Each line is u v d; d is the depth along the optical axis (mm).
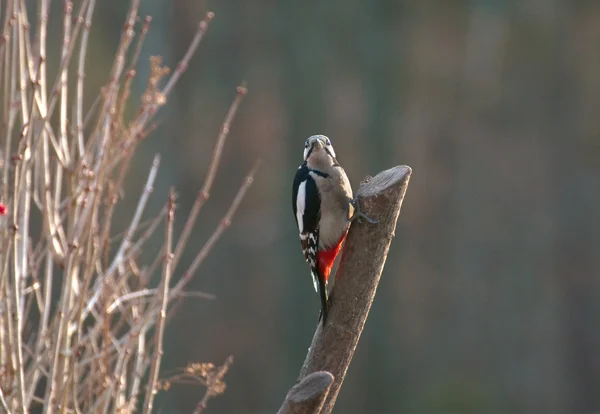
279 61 24141
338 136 24078
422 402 22953
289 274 23281
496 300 24078
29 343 5750
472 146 24875
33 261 5598
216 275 23062
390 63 24172
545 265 24250
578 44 24875
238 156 23891
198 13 23984
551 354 23797
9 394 5066
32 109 5117
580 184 24641
